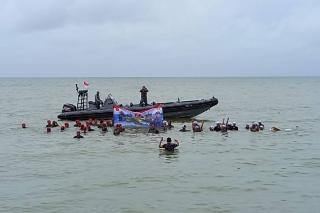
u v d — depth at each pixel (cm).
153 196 1698
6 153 2625
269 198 1670
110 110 3972
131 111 3600
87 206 1580
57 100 8438
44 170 2147
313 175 2030
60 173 2077
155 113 3566
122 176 2009
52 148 2788
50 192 1753
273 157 2467
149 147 2783
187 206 1578
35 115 5150
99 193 1739
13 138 3241
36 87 17275
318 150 2698
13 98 9138
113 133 3384
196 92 12438
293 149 2730
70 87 17312
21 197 1686
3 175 2042
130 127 3569
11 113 5438
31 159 2434
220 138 3167
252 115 5181
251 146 2833
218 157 2458
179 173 2066
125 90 13862
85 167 2205
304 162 2328
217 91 13212
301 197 1681
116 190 1781
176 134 3353
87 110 4031
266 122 4388
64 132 3509
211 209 1544
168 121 3891
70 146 2850
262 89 14962
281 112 5634
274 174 2050
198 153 2578
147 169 2148
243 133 3438
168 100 8712
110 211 1526
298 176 2012
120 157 2462
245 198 1672
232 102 7788
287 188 1806
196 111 4078
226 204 1599
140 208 1556
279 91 13138
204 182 1898
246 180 1936
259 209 1543
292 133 3475
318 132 3550
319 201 1631
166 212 1516
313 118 4828
